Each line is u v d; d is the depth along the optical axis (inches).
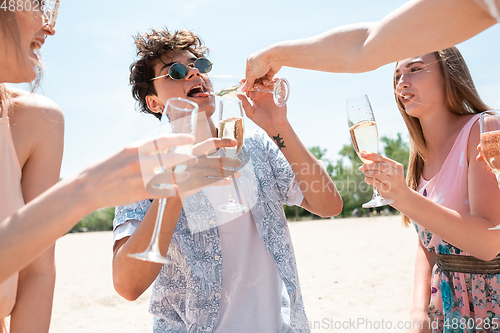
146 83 77.7
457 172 73.7
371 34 44.7
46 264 51.4
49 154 54.3
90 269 369.7
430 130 82.1
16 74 41.5
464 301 71.7
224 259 70.3
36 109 53.9
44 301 50.3
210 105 73.9
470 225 61.9
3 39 38.5
